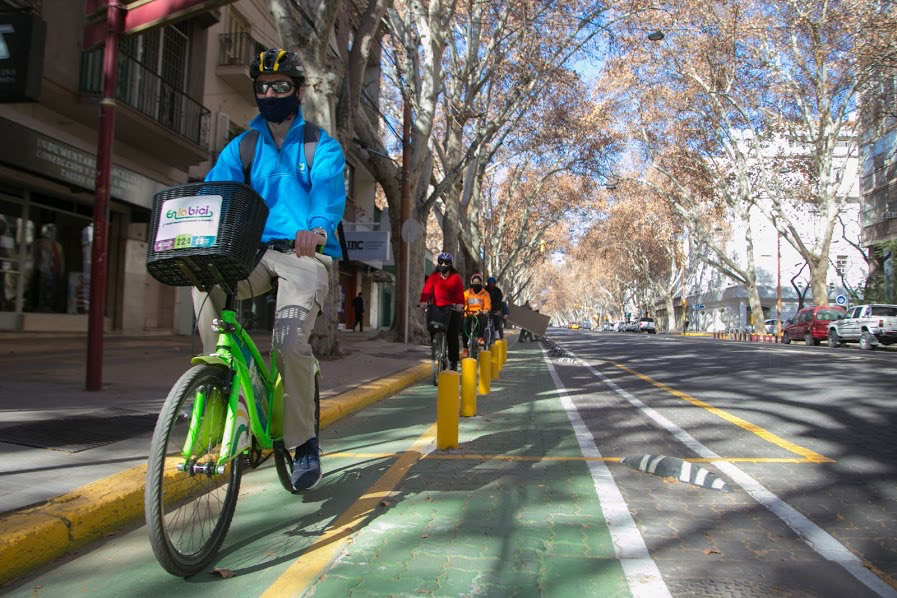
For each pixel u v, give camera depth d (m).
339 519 3.49
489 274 42.72
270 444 3.14
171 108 13.73
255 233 2.72
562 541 3.18
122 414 5.17
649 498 3.91
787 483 4.24
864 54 20.75
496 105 22.06
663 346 21.88
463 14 17.42
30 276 12.52
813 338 28.06
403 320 16.91
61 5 11.12
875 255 35.00
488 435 5.81
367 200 28.92
